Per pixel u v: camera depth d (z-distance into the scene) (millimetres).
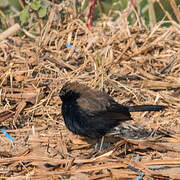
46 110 11031
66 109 9727
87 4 16516
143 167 8398
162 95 11570
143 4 17516
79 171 8375
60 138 9961
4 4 16422
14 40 14125
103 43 13828
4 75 12070
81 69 12547
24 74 12461
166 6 16109
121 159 8633
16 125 10531
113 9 16828
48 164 8609
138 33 14656
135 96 11477
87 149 9742
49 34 14023
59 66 12836
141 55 13508
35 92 11648
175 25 14062
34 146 9320
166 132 10227
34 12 14648
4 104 11312
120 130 9961
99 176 8195
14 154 9258
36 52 13250
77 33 14594
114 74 12508
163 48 13867
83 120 9516
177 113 11141
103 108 9547
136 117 11070
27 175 8188
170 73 12781
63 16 15000
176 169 8688
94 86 11844
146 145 9453
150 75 12508
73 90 9734
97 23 15812
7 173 8422
